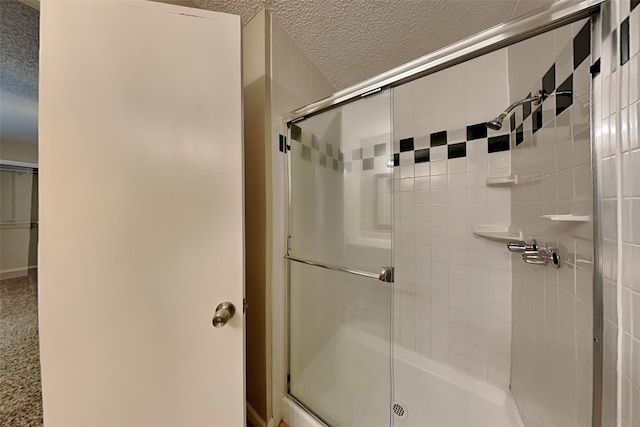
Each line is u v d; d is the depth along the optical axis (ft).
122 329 2.08
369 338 3.73
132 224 2.07
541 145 2.61
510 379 3.47
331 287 4.16
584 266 1.89
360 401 3.59
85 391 2.03
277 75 3.40
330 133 4.09
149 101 2.08
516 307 3.34
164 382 2.18
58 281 1.95
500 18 3.19
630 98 1.38
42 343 1.95
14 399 3.05
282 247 3.63
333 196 4.18
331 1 3.00
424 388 3.92
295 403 3.60
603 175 1.58
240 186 2.28
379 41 3.70
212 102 2.21
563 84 2.18
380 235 3.72
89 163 1.98
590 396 1.84
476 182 3.73
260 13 3.18
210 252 2.23
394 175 4.50
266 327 3.37
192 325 2.22
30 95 3.03
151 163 2.10
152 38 2.08
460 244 3.89
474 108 3.73
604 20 1.54
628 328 1.43
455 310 3.96
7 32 2.54
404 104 4.35
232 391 2.28
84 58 1.95
